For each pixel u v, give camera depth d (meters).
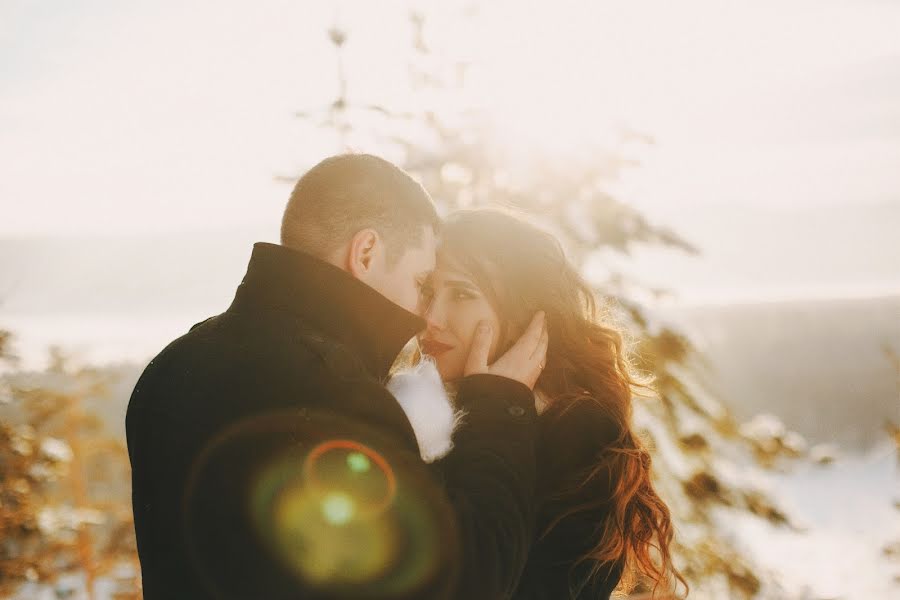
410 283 1.67
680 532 4.83
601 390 1.92
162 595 1.46
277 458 1.41
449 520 1.38
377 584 1.36
